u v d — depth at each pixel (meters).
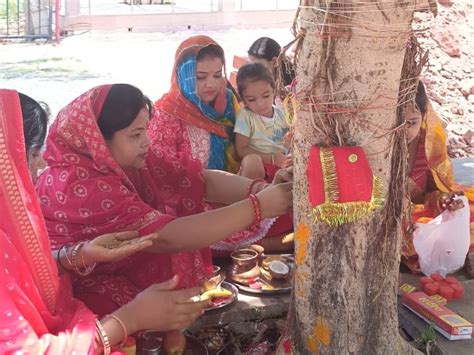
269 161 3.77
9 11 12.87
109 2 13.73
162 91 8.02
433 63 7.54
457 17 8.36
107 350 1.99
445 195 3.16
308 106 2.08
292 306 2.36
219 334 2.76
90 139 2.37
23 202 1.88
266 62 4.61
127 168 2.63
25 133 2.11
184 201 2.83
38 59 9.88
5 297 1.79
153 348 2.46
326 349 2.26
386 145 2.11
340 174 2.03
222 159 3.76
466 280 3.12
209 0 13.99
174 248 2.40
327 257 2.18
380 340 2.30
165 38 11.58
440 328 2.65
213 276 2.90
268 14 12.70
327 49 2.00
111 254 2.17
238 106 3.94
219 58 3.61
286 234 3.31
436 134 3.28
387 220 2.20
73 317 2.02
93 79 8.62
